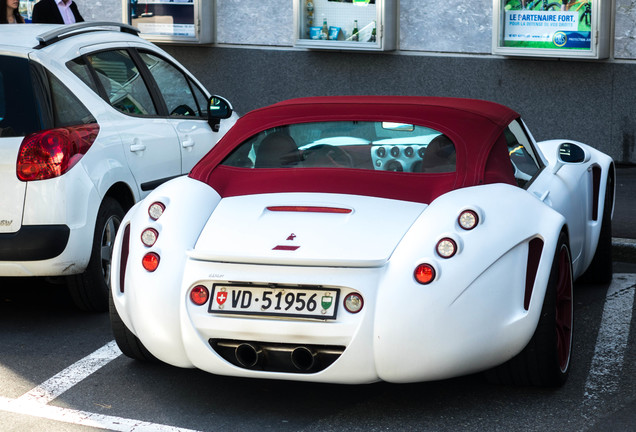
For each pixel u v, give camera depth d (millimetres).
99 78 6285
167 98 7035
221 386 4758
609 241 6566
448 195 4371
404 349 4035
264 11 12047
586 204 5945
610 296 6422
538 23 10758
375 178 4539
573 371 4926
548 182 5422
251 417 4367
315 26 11688
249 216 4414
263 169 4762
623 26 10602
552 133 11117
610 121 10859
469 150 4633
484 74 11297
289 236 4234
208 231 4383
